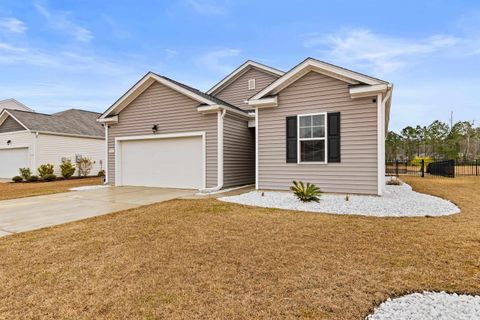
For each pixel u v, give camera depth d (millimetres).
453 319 2295
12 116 17688
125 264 3492
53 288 2920
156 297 2707
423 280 2959
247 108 14141
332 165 8445
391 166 23516
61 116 20922
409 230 4746
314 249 3896
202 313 2432
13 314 2467
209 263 3480
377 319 2318
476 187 10922
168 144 11516
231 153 11086
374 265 3336
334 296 2668
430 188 10547
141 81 11516
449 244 4016
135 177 12320
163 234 4734
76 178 18578
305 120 8859
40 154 17297
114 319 2373
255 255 3715
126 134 12352
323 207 6746
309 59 8484
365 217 5758
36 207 7570
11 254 3898
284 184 9164
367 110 7969
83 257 3744
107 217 6176
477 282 2912
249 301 2609
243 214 6164
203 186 10633
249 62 13945
